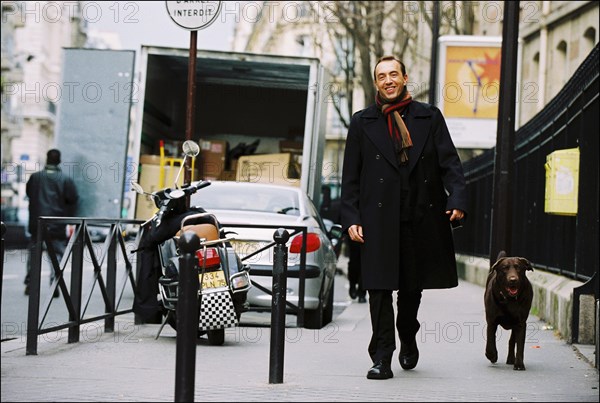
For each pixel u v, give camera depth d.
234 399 6.69
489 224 22.39
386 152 7.70
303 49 67.69
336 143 83.25
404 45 36.28
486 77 30.91
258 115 19.91
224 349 9.68
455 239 29.75
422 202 7.71
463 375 8.02
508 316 8.36
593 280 10.12
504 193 14.42
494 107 30.91
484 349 9.91
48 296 9.27
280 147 18.70
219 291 9.59
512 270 8.11
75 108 16.72
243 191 13.02
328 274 12.82
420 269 7.74
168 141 18.42
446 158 7.75
